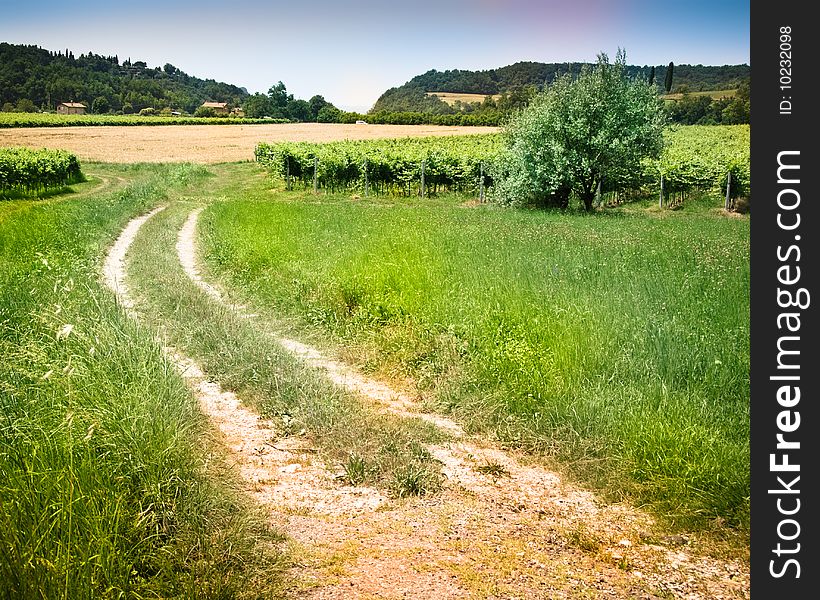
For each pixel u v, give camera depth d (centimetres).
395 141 6269
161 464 430
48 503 358
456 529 420
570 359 662
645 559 392
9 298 822
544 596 348
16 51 19600
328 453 532
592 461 509
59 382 478
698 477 459
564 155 2786
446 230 1658
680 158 3497
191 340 821
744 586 366
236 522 404
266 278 1167
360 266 1124
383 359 779
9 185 3212
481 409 615
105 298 766
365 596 341
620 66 2808
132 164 5356
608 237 1587
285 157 4047
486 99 13575
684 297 853
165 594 336
